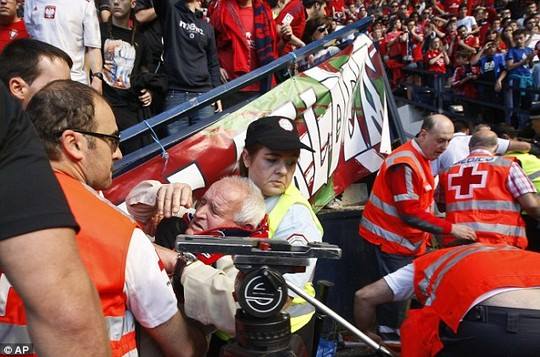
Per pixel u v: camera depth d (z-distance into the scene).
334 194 4.66
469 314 3.03
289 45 7.02
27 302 1.32
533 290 3.03
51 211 1.33
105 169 1.96
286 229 2.58
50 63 2.53
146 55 5.50
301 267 1.82
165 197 2.44
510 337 2.95
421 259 3.39
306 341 2.54
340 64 4.89
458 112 14.18
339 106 4.70
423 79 15.71
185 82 5.62
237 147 3.76
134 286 1.81
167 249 2.24
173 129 5.46
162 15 5.62
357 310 3.47
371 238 4.96
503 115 13.38
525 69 12.88
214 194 2.42
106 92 5.15
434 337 3.12
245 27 6.19
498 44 13.96
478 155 5.15
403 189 4.76
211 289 2.02
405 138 5.86
